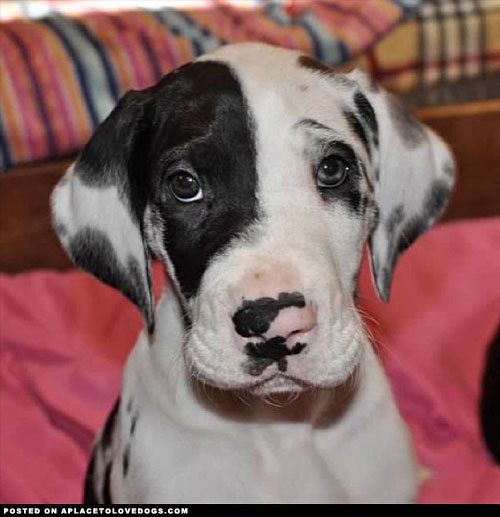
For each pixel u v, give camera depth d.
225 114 0.56
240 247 0.54
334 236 0.57
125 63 1.10
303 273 0.52
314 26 1.16
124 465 0.66
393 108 0.64
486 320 0.93
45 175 1.03
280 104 0.57
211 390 0.62
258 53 0.61
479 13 1.18
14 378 0.91
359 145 0.60
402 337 0.91
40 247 1.05
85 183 0.63
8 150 1.06
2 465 0.83
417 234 0.66
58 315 0.95
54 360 0.92
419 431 0.85
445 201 0.67
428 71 1.19
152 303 0.62
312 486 0.65
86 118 1.08
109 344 0.93
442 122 1.07
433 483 0.79
